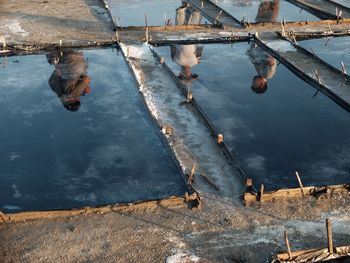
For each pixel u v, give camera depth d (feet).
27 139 28.45
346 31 46.47
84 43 41.93
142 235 20.77
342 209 22.50
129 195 24.13
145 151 27.66
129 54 39.99
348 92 34.40
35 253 19.65
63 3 54.34
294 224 21.57
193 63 39.65
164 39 43.50
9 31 44.29
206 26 46.96
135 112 31.71
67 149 27.63
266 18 52.70
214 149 27.22
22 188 24.45
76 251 19.80
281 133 29.63
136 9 55.01
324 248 19.33
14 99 32.99
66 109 31.89
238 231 21.15
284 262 18.90
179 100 32.65
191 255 19.81
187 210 22.33
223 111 32.14
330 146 28.37
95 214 21.84
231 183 24.32
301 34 45.37
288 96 34.42
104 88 34.86
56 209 22.63
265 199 22.95
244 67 39.19
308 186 24.52
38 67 38.06
